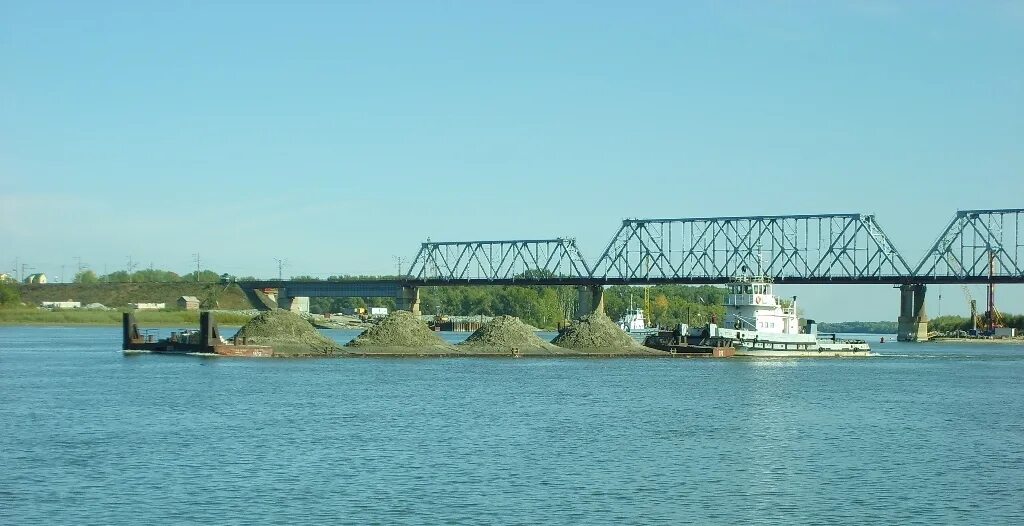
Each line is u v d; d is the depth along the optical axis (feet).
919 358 655.76
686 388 369.71
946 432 254.27
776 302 618.44
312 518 157.69
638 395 339.57
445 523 155.43
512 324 590.14
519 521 157.07
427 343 561.02
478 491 176.24
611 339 599.98
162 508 162.81
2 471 189.98
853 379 433.48
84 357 517.14
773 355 590.96
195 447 217.36
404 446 220.43
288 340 533.96
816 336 638.12
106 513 159.63
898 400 336.90
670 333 616.39
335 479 184.75
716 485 183.83
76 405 293.02
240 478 185.06
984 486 185.78
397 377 398.01
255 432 239.91
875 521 160.56
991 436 247.50
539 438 234.38
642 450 219.00
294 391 336.29
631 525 155.74
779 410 299.17
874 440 238.48
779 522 158.92
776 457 212.43
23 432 238.89
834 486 184.24
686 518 160.35
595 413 284.61
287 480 183.62
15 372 414.82
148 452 210.79
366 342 551.59
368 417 268.62
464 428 249.75
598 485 182.09
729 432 248.93
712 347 581.53
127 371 418.92
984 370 522.06
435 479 185.57
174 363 467.52
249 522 155.02
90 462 199.21
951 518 163.12
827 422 271.69
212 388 344.69
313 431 241.96
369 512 161.27
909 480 190.29
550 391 348.59
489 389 352.49
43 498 168.96
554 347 585.22
